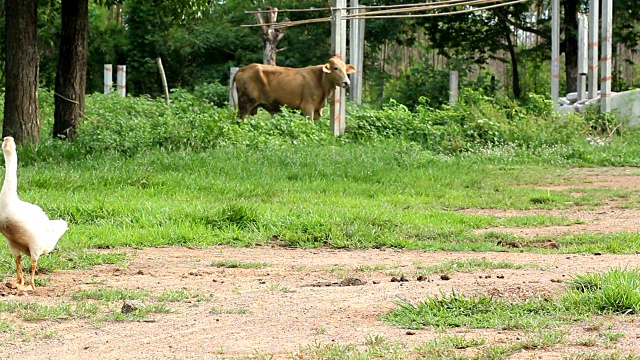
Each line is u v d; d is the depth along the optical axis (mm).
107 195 13328
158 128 19281
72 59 19047
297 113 23000
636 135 25625
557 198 14688
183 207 11992
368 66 42781
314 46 41500
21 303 7059
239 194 14102
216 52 42844
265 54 29938
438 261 9203
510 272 8141
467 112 24391
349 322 6340
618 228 11711
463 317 6320
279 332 6129
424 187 15680
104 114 22422
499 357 5285
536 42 45625
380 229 11102
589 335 5801
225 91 34938
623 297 6449
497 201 14344
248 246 10391
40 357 5645
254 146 19281
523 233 11375
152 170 15789
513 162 20812
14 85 17875
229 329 6258
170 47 41906
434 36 42344
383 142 21781
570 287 7098
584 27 30750
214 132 19453
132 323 6500
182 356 5570
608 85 26844
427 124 23203
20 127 17938
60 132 19094
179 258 9516
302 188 14953
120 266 8977
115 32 42875
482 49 42125
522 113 24969
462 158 20953
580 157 21516
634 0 38562
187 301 7223
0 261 8844
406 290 7316
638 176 18562
